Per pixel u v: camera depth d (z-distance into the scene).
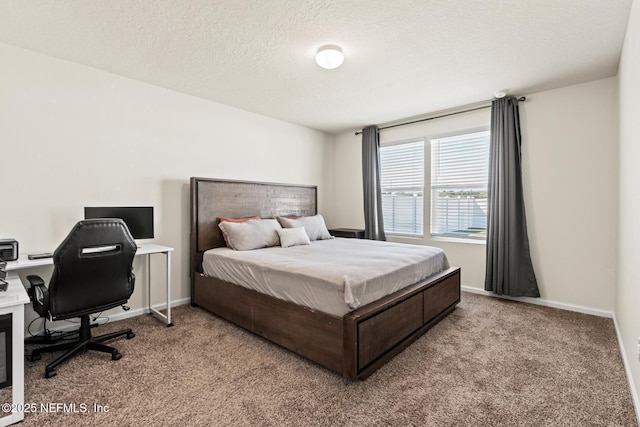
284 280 2.31
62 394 1.74
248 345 2.37
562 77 2.92
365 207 4.73
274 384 1.84
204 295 3.14
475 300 3.49
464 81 3.01
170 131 3.27
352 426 1.49
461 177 3.96
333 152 5.30
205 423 1.51
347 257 2.76
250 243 3.31
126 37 2.23
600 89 2.96
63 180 2.60
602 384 1.84
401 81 3.02
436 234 4.20
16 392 1.52
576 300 3.12
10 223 2.36
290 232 3.56
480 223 3.82
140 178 3.05
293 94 3.39
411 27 2.10
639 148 1.71
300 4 1.85
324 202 5.18
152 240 3.16
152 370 2.00
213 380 1.88
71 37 2.23
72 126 2.64
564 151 3.16
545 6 1.87
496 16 1.97
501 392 1.77
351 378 1.81
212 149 3.63
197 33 2.18
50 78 2.52
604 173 2.95
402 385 1.83
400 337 2.24
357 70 2.77
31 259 2.26
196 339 2.47
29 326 2.49
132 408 1.62
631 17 1.88
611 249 2.93
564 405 1.65
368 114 4.12
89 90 2.72
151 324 2.80
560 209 3.19
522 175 3.39
